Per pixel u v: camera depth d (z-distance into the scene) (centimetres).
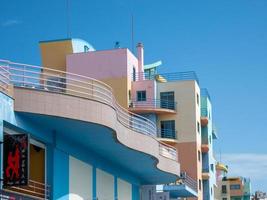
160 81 6681
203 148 6931
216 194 11838
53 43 6381
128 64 6172
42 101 2739
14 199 2517
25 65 2692
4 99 2556
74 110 2856
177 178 4625
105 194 3828
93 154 3603
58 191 3034
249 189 12512
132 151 3638
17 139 2444
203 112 7144
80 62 6178
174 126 6481
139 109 6262
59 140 3070
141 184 4797
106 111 3034
